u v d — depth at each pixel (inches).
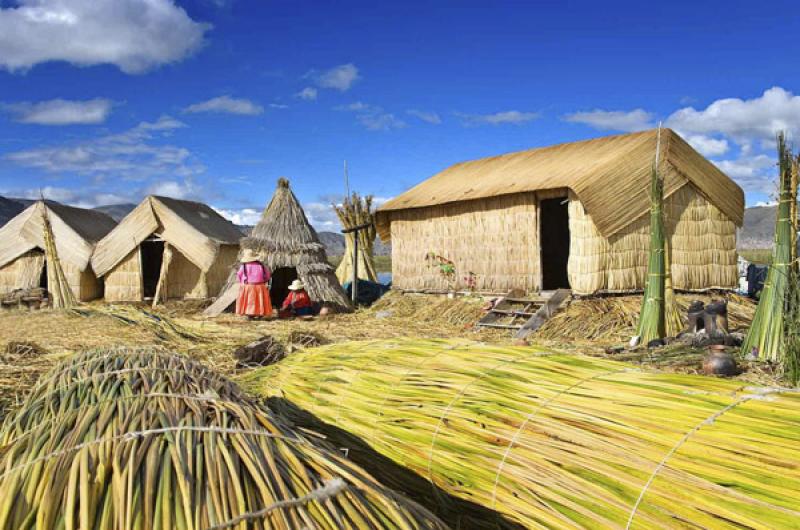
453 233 508.7
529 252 454.0
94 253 648.4
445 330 408.8
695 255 430.3
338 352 129.6
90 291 666.2
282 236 538.6
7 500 52.2
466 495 87.1
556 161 485.1
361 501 55.9
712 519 64.5
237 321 464.1
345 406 108.7
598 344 323.6
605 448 75.6
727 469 66.1
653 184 294.2
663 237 294.4
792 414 69.6
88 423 62.7
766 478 63.6
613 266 401.7
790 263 232.2
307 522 51.6
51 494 52.1
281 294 652.1
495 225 476.4
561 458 78.5
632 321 356.2
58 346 282.8
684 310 373.7
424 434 93.6
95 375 78.7
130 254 641.6
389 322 457.4
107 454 56.9
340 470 59.9
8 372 216.7
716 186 439.8
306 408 114.0
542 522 77.4
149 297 676.7
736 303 416.8
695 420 72.8
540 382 91.4
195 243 627.2
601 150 457.7
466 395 95.1
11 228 679.7
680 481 68.0
